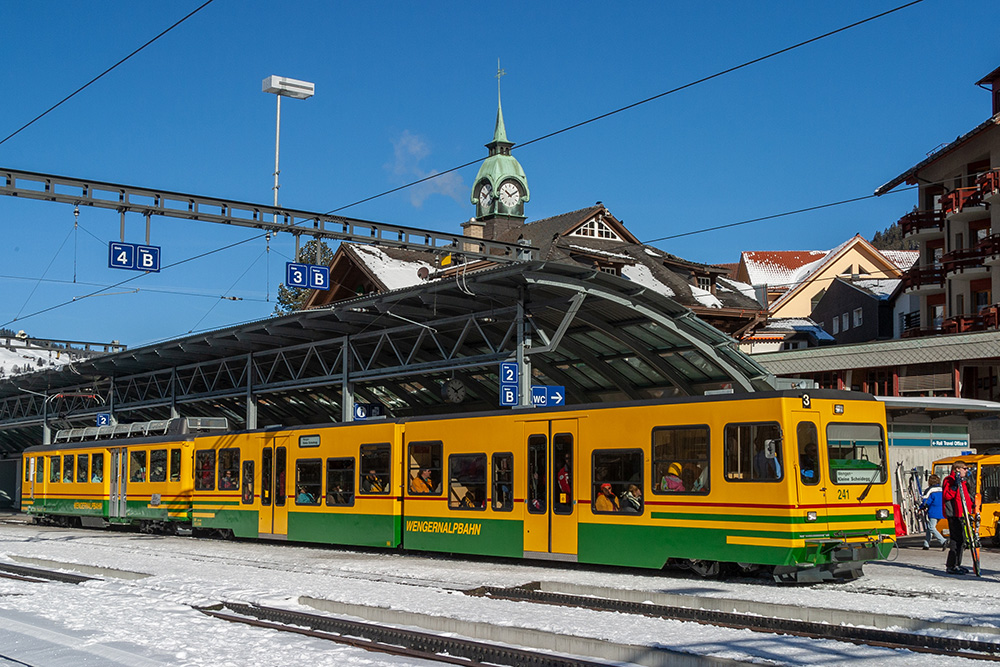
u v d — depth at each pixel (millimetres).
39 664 9242
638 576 16375
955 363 29922
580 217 48031
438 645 10414
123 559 21219
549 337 27875
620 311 25172
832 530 14758
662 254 47906
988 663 9109
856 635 10695
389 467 21062
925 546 21125
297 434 23891
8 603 13797
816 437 14891
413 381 34188
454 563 19250
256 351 33969
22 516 44594
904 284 43156
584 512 17141
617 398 31547
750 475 14898
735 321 44781
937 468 23078
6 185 19266
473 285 23688
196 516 27125
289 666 9078
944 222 41500
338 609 13164
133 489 30172
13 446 57688
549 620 11727
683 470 15766
